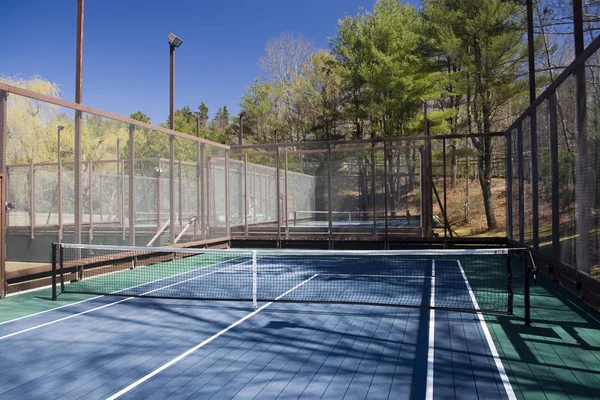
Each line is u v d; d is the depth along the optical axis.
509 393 3.83
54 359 4.89
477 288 8.80
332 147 19.23
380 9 30.88
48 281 9.52
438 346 5.16
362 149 16.61
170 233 13.36
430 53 23.91
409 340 5.41
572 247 7.85
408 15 29.86
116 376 4.35
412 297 7.96
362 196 18.42
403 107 26.94
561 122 8.31
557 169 8.64
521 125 12.23
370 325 6.13
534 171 10.52
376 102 28.44
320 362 4.66
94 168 12.34
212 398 3.79
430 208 15.66
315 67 37.53
